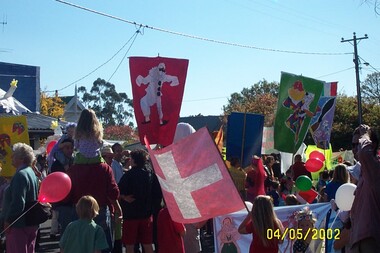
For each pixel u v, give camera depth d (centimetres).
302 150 1744
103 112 7831
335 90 1650
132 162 755
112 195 589
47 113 3822
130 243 731
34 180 612
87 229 527
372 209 450
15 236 596
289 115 1137
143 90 783
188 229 695
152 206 805
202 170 501
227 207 506
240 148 1083
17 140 913
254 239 559
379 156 488
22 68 2477
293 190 1137
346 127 4156
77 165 582
